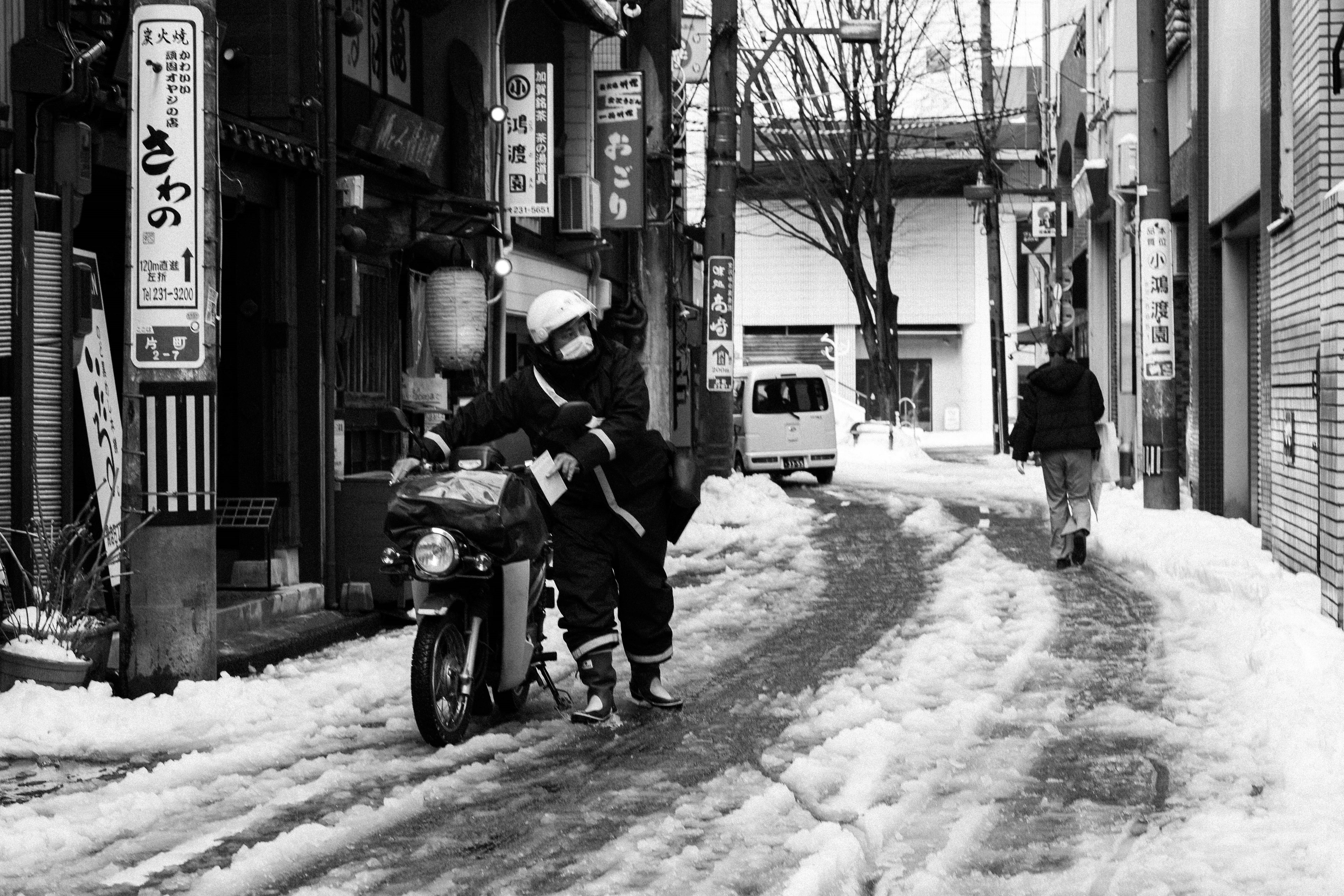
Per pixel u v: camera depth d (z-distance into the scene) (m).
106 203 10.51
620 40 23.98
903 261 58.22
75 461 8.84
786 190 48.47
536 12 20.02
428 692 6.81
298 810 5.91
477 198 15.92
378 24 13.95
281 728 7.40
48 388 8.32
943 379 59.41
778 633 10.45
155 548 8.05
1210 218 18.94
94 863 5.20
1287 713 7.15
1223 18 18.02
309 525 11.09
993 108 41.56
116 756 6.85
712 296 22.58
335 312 11.93
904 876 5.04
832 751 6.83
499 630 7.35
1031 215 39.06
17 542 8.08
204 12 8.06
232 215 10.60
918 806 5.90
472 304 14.20
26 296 8.14
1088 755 6.72
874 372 42.84
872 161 46.09
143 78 8.03
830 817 5.73
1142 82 18.78
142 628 8.05
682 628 10.71
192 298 8.08
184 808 5.92
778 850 5.29
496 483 7.13
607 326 18.91
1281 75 13.71
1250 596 11.07
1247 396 18.58
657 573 7.76
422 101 15.16
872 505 22.89
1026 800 5.98
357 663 9.16
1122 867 5.09
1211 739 6.98
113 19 8.88
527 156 17.45
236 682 8.04
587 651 7.53
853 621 10.99
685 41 29.58
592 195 20.77
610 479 7.56
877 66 41.16
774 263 58.19
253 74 10.95
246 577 10.65
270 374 10.98
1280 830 5.46
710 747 7.00
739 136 26.44
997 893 4.85
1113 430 26.69
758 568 14.63
